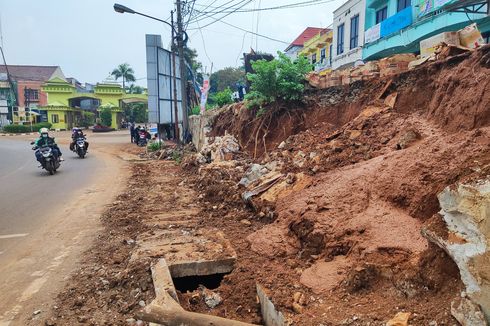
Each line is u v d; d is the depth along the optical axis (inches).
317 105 370.0
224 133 517.3
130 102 1898.4
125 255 195.8
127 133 1509.6
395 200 167.6
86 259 196.9
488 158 142.9
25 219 275.3
